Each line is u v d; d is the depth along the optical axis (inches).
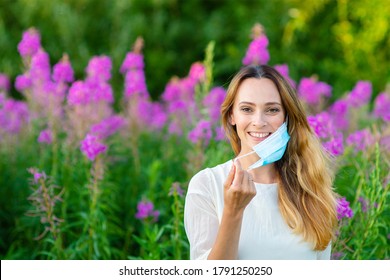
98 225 186.9
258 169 121.2
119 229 203.0
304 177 120.6
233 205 103.0
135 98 257.3
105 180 212.2
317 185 121.6
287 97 116.6
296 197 118.9
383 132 180.4
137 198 235.0
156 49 470.0
